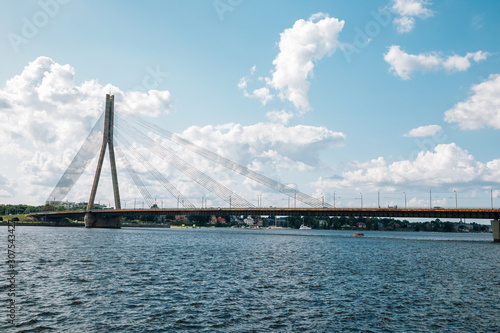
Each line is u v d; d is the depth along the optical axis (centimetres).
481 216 13038
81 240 11081
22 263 5597
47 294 3572
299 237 17388
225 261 6469
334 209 14825
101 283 4159
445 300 3656
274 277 4847
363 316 3061
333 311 3195
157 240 12244
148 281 4353
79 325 2708
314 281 4597
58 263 5688
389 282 4634
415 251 9625
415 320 2969
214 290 3928
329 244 12025
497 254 8988
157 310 3128
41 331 2567
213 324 2797
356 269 5759
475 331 2727
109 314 2986
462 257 8106
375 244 12469
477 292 4084
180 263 6044
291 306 3334
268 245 10969
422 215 13462
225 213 17188
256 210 16462
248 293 3822
